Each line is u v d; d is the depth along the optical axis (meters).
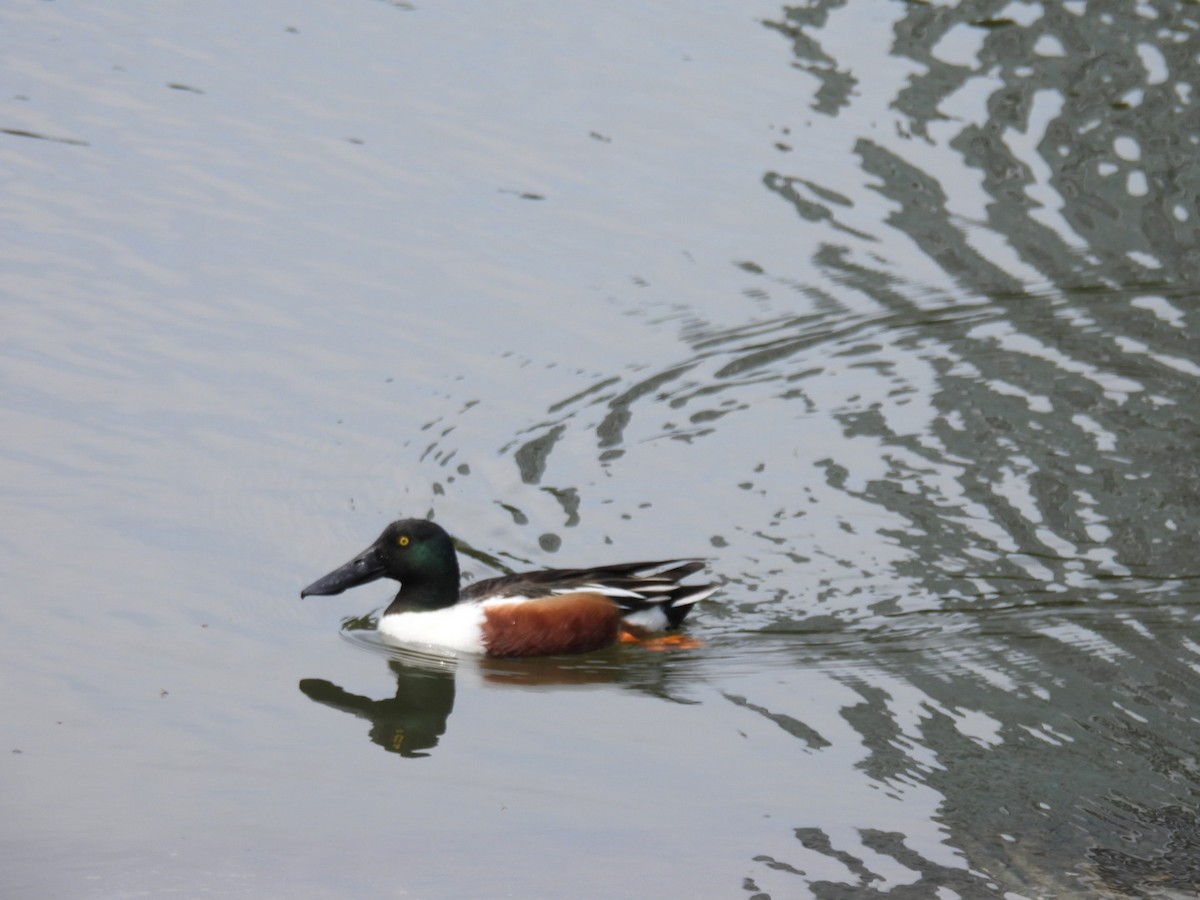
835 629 13.45
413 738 11.98
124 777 11.24
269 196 20.41
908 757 11.59
